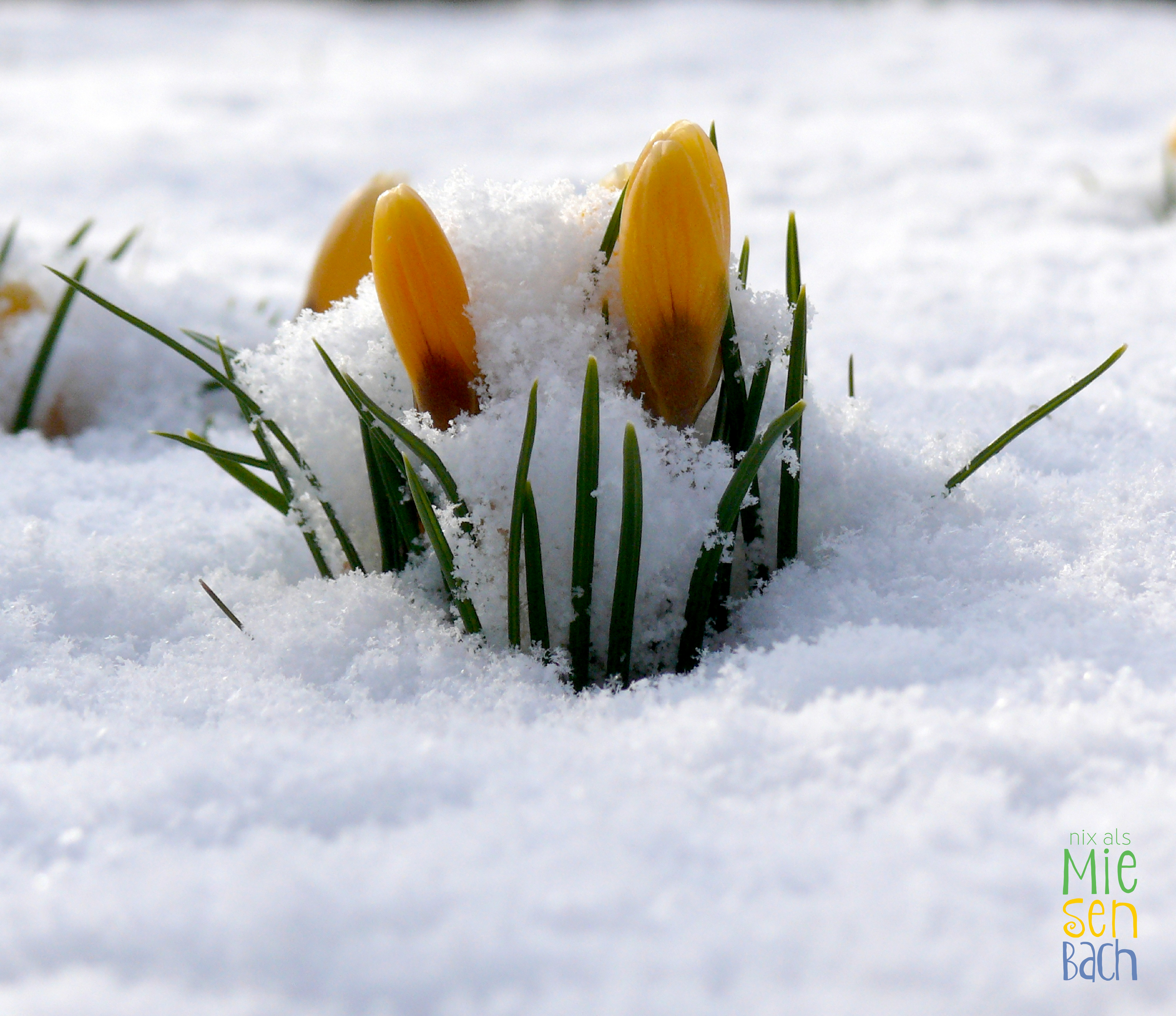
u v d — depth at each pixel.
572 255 0.48
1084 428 0.54
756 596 0.49
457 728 0.46
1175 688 0.46
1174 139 0.96
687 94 1.54
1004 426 0.54
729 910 0.42
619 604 0.47
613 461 0.47
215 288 0.70
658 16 2.22
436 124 1.44
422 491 0.47
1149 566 0.49
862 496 0.50
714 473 0.48
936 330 0.64
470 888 0.43
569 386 0.48
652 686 0.47
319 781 0.44
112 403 0.59
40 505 0.53
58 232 0.93
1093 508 0.50
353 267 0.52
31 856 0.44
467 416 0.48
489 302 0.48
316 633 0.48
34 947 0.42
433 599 0.49
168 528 0.52
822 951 0.42
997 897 0.42
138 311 0.61
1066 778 0.44
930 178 1.06
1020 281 0.72
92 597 0.50
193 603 0.50
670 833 0.43
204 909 0.42
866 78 1.56
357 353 0.49
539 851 0.43
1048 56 1.61
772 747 0.45
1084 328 0.61
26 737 0.46
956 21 1.92
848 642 0.47
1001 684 0.46
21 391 0.58
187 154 1.24
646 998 0.41
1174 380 0.56
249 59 2.05
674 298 0.47
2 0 2.79
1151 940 0.42
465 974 0.42
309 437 0.49
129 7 2.73
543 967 0.42
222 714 0.47
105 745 0.46
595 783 0.44
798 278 0.50
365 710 0.47
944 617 0.48
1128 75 1.48
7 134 1.31
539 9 2.88
